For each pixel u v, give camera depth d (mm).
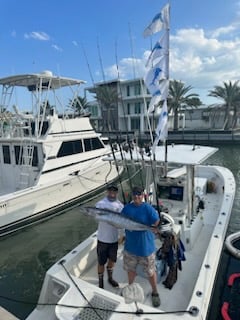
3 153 8812
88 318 2572
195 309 2607
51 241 6605
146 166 4746
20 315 4023
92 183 9422
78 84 9734
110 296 2816
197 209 5055
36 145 8117
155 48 3857
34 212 7434
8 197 6758
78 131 9352
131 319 2523
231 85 28031
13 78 8250
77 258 3621
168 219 3832
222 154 20266
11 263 5648
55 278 3146
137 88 29094
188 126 36469
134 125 30266
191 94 29406
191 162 4176
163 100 3965
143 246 2959
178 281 3498
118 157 5059
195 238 4441
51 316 3070
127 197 5566
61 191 8203
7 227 6828
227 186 6309
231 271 4598
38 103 8320
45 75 8219
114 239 3293
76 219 7895
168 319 2502
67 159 8695
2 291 4656
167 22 3752
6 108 9195
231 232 6680
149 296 3199
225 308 3791
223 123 33344
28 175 8219
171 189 4883
